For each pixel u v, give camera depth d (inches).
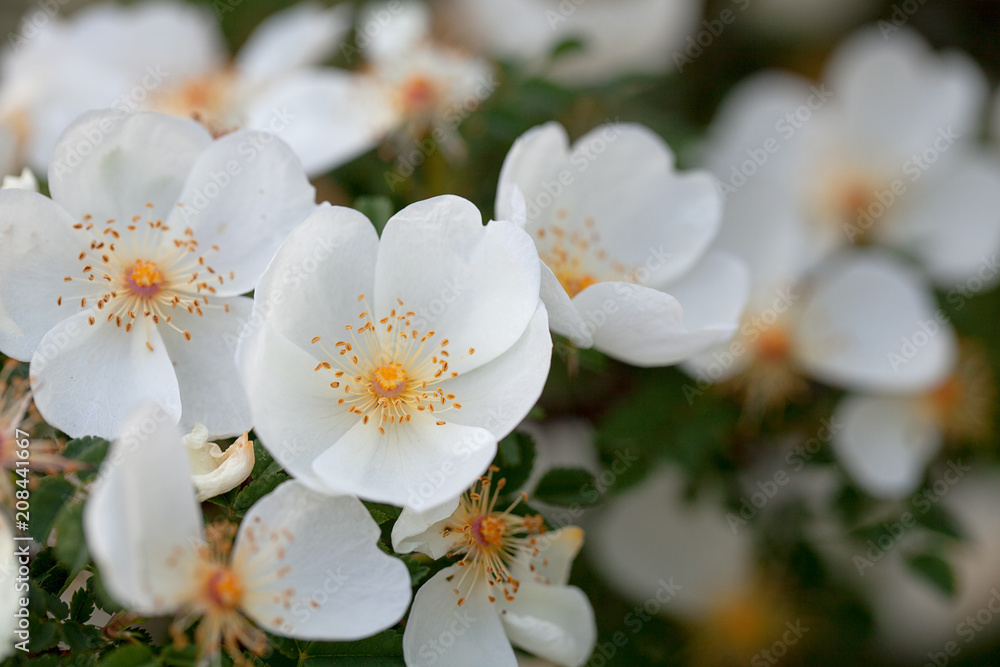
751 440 17.6
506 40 18.7
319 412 13.2
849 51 19.6
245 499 12.9
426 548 13.1
